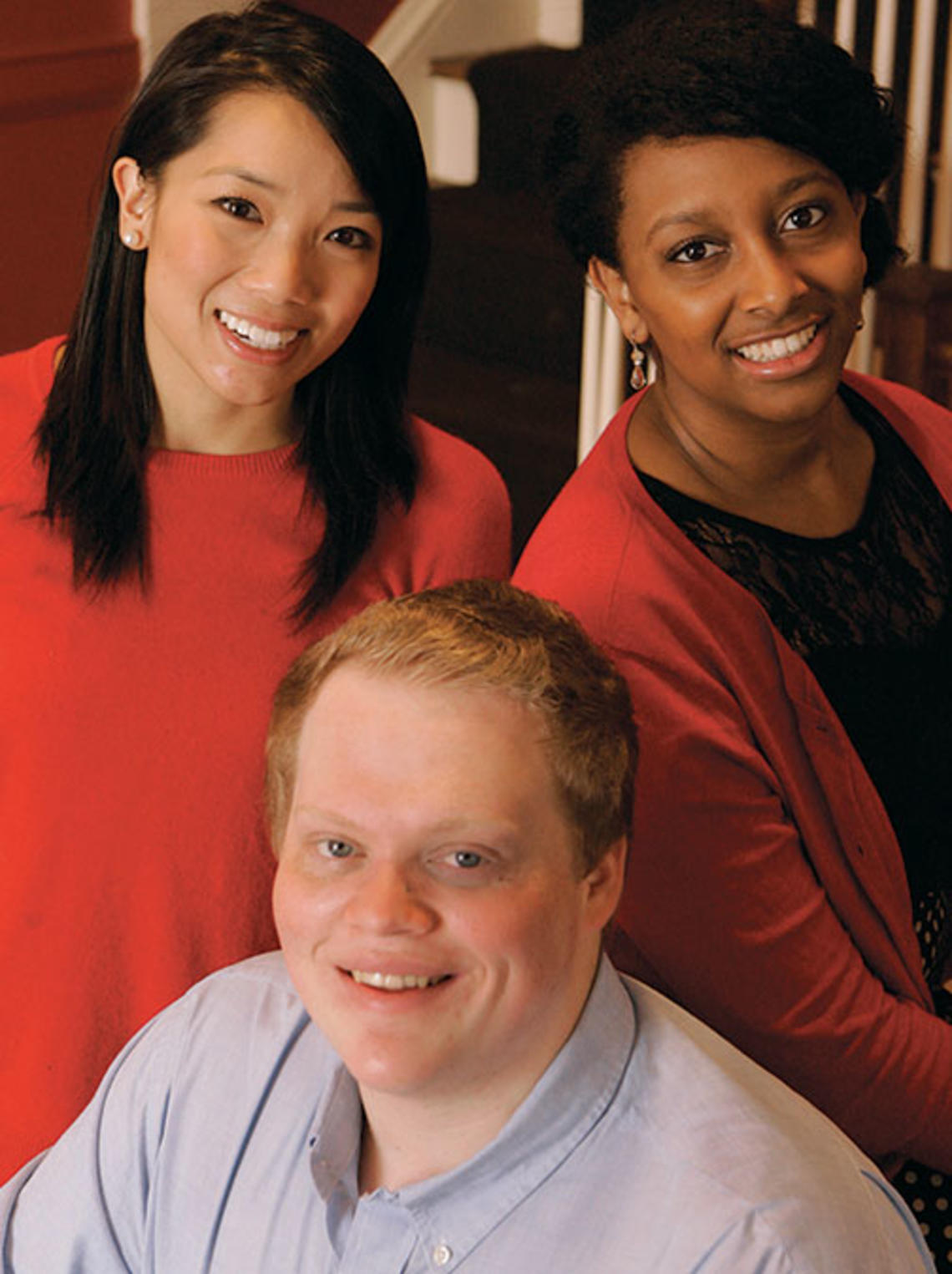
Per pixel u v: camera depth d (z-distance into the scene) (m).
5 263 3.92
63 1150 1.56
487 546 2.02
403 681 1.26
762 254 1.69
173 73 1.79
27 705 1.88
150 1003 1.94
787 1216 1.26
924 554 1.94
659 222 1.71
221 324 1.82
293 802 1.32
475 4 4.37
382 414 1.95
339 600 1.93
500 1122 1.33
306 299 1.80
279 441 1.93
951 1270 2.01
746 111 1.65
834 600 1.86
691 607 1.75
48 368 1.96
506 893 1.26
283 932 1.31
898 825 1.93
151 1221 1.50
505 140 4.26
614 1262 1.29
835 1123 1.87
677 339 1.76
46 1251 1.54
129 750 1.88
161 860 1.90
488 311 4.19
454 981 1.27
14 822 1.90
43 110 3.85
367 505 1.93
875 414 1.98
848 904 1.85
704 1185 1.28
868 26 4.07
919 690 1.92
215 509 1.89
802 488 1.87
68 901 1.91
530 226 4.11
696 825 1.75
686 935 1.80
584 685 1.29
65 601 1.88
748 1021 1.83
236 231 1.78
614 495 1.82
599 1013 1.34
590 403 3.50
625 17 1.90
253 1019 1.51
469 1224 1.33
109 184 1.87
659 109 1.69
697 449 1.84
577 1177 1.32
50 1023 1.93
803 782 1.81
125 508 1.87
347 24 4.19
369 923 1.25
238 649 1.89
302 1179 1.42
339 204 1.78
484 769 1.25
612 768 1.30
